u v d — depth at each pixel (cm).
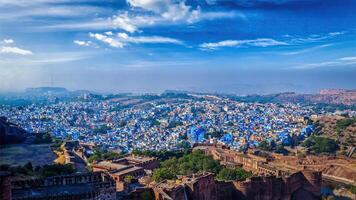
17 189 15950
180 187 19300
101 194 16225
